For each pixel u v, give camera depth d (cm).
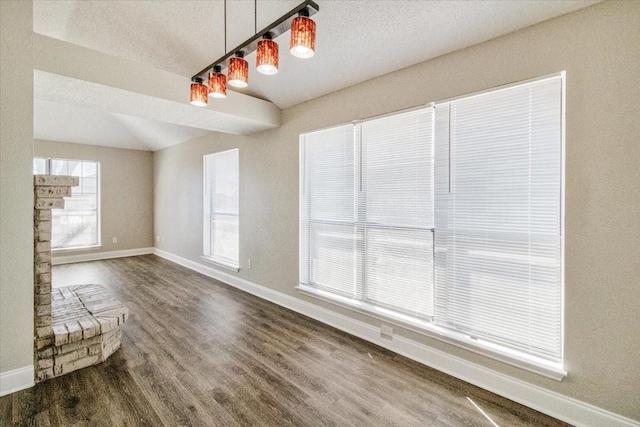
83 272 524
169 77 279
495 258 208
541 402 189
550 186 187
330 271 320
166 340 280
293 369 234
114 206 653
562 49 179
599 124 169
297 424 178
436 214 237
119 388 208
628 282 162
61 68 227
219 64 188
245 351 261
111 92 259
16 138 204
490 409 191
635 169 160
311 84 306
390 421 181
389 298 270
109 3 244
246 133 407
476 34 205
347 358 251
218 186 496
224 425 176
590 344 174
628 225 162
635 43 158
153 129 566
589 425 173
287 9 223
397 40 228
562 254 183
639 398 160
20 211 204
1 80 198
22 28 205
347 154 299
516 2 180
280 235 373
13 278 202
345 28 231
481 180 213
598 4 168
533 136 192
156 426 174
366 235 285
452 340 225
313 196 336
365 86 281
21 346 204
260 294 405
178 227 603
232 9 233
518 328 200
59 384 211
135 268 559
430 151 238
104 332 236
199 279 489
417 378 224
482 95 211
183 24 258
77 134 581
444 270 234
